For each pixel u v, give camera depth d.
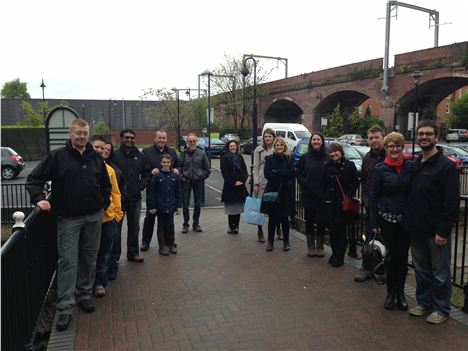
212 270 5.66
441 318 4.05
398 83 32.12
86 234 4.29
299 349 3.58
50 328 4.14
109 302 4.59
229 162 7.51
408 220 4.07
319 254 6.25
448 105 66.06
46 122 10.63
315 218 5.89
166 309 4.41
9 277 2.83
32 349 3.44
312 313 4.29
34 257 3.76
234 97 44.47
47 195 5.02
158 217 6.36
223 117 46.25
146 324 4.06
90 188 4.11
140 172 5.93
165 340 3.74
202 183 7.96
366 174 5.55
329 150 5.80
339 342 3.70
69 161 4.05
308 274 5.48
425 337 3.77
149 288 5.01
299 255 6.35
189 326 4.01
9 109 55.75
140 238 7.50
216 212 10.00
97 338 3.78
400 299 4.38
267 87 46.75
